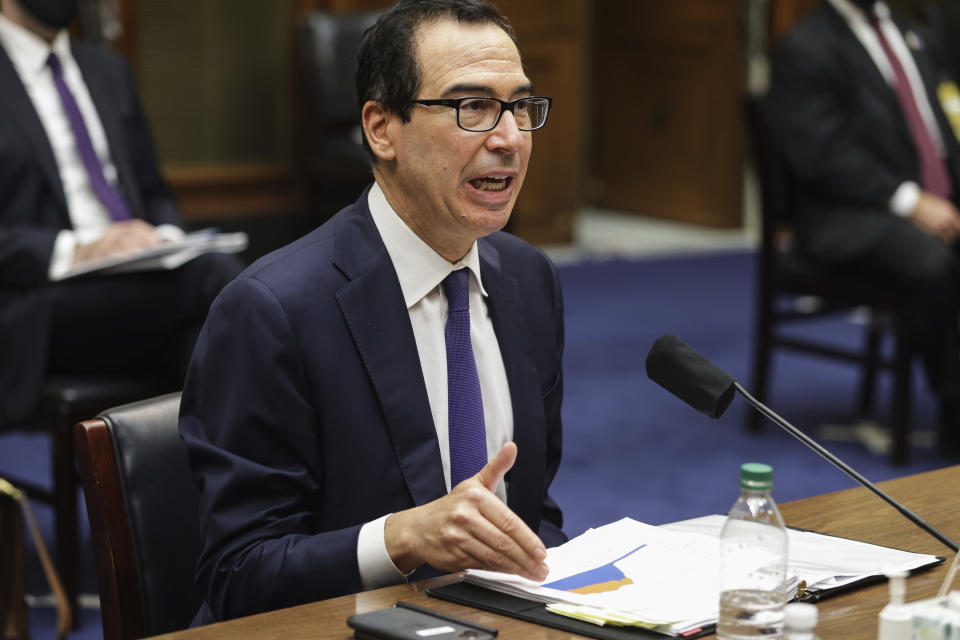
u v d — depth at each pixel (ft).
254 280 12.62
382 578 11.49
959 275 32.35
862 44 34.32
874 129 33.76
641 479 30.99
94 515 12.61
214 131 48.47
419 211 12.87
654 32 64.75
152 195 28.25
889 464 32.55
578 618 10.02
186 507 12.99
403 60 12.51
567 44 56.08
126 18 45.83
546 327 14.32
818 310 35.17
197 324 24.85
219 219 48.49
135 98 28.22
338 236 13.10
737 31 61.11
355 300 12.77
